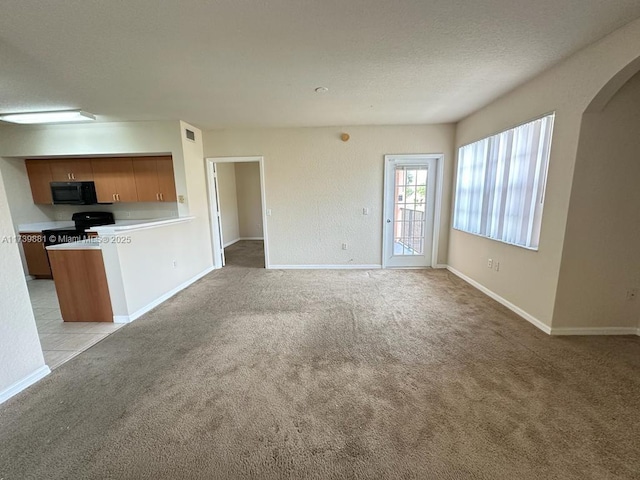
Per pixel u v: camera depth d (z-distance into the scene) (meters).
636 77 2.23
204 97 3.14
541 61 2.42
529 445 1.51
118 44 2.00
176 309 3.42
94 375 2.16
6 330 1.92
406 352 2.41
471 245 4.12
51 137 4.20
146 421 1.71
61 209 5.09
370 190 4.88
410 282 4.29
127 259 3.07
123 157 4.56
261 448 1.52
